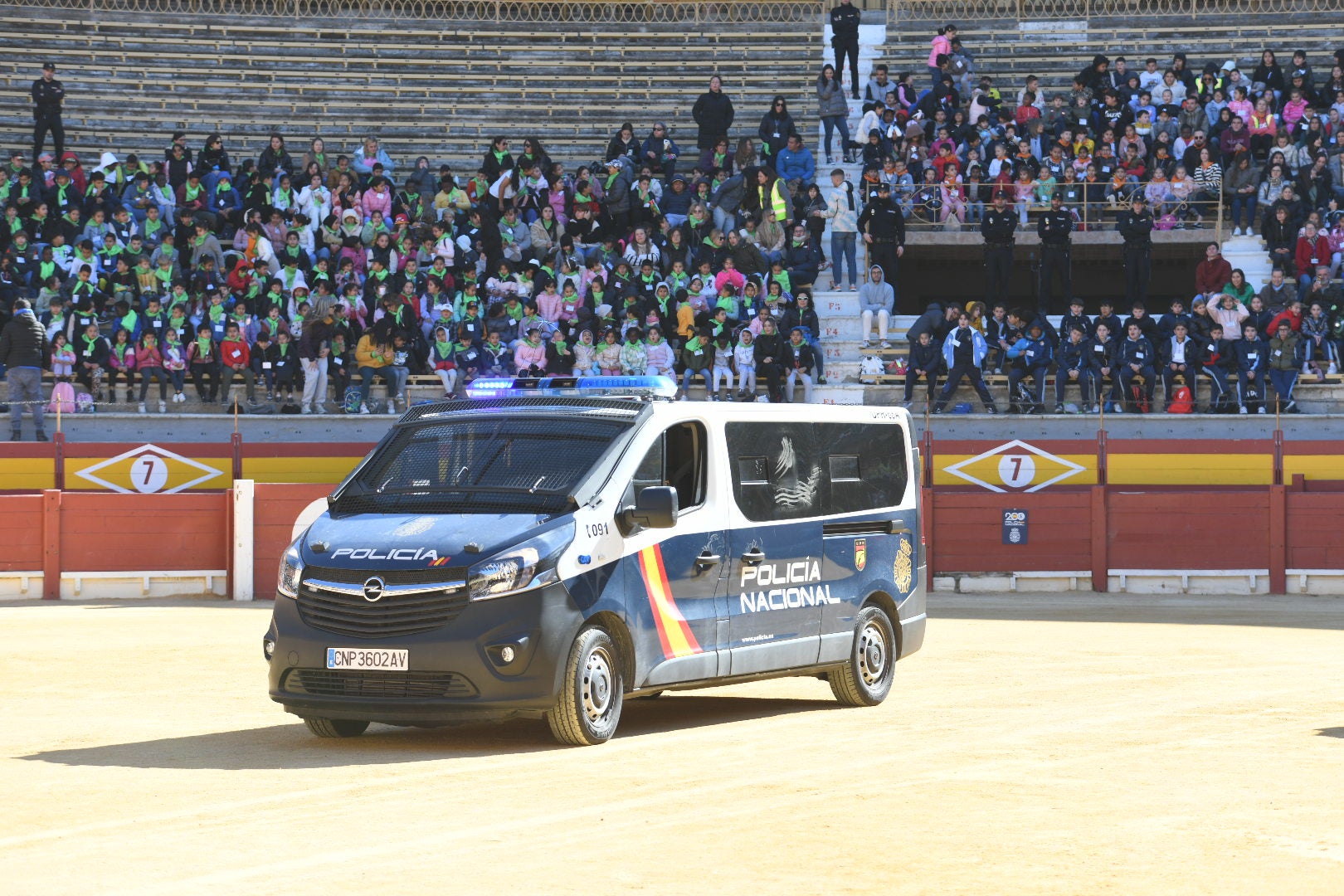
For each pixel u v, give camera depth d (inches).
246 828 314.7
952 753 407.5
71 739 443.8
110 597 951.6
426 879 270.2
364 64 1680.6
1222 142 1397.6
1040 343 1214.9
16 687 557.6
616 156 1453.0
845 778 370.0
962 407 1218.0
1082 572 1004.6
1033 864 281.3
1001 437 1202.0
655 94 1669.5
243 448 1020.5
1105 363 1206.3
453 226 1323.8
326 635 423.8
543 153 1405.0
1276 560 990.4
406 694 418.0
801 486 510.6
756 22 1738.4
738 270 1295.5
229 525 959.6
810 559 507.8
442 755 412.5
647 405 466.3
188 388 1236.5
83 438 1169.4
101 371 1200.8
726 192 1350.9
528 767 388.2
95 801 344.8
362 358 1214.9
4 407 1198.9
